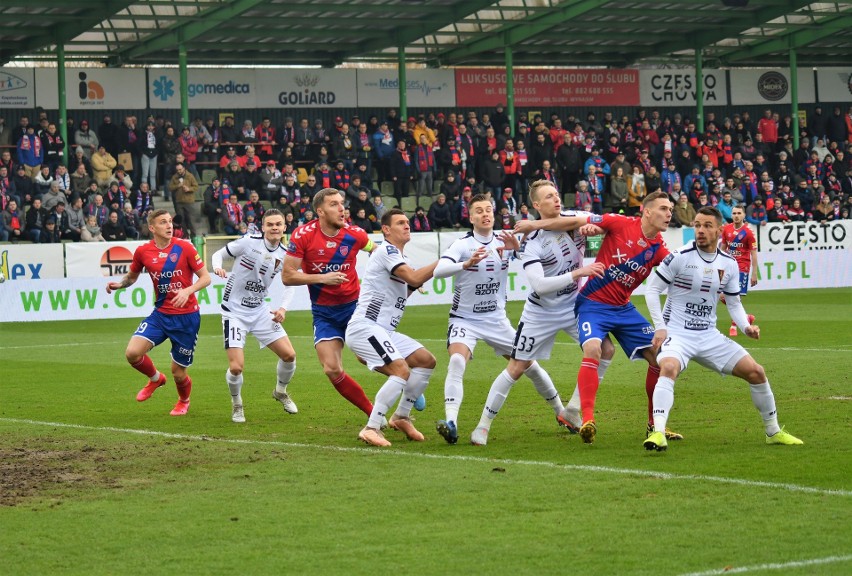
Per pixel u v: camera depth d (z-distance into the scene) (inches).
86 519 414.6
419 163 1868.8
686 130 2048.5
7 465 522.0
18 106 1910.7
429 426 626.2
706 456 509.4
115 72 1964.8
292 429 625.3
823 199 2028.8
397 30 1955.0
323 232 594.6
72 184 1681.8
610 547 363.6
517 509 416.8
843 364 859.4
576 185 1943.9
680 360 530.0
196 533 391.9
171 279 682.2
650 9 1916.8
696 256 526.0
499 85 2186.3
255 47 2005.4
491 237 577.9
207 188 1717.5
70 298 1518.2
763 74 2335.1
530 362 565.6
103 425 646.5
